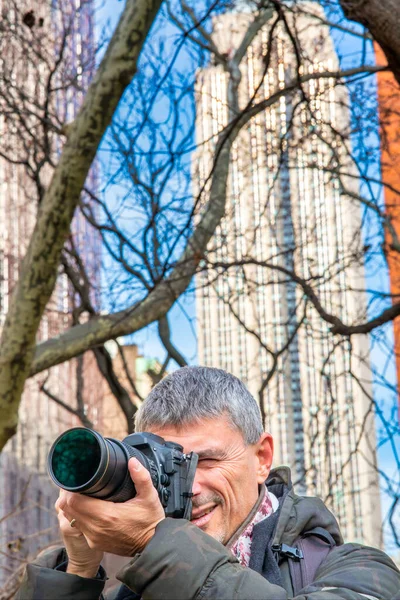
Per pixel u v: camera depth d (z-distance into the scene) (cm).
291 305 1106
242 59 988
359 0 579
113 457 244
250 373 1156
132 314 886
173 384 302
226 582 245
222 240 922
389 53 604
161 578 246
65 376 4272
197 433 293
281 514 303
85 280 1082
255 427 303
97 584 277
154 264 827
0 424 757
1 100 1220
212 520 291
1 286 1508
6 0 1096
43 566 288
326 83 894
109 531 252
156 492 254
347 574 278
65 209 745
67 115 1377
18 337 755
